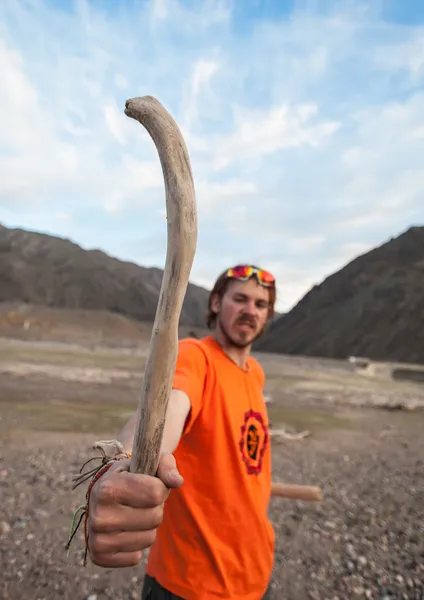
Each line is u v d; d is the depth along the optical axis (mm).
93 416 9273
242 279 1551
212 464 1363
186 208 708
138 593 2885
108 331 55688
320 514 4555
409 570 3447
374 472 6480
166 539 1391
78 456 6094
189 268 728
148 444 762
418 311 59406
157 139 718
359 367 39312
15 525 3742
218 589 1300
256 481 1449
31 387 12508
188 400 1274
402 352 55000
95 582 2975
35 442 6750
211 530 1340
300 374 26500
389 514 4711
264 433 1566
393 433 9883
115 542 734
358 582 3232
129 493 727
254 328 1562
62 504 4273
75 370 17469
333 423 10695
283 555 3592
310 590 3086
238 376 1515
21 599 2738
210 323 1669
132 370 19219
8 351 23375
